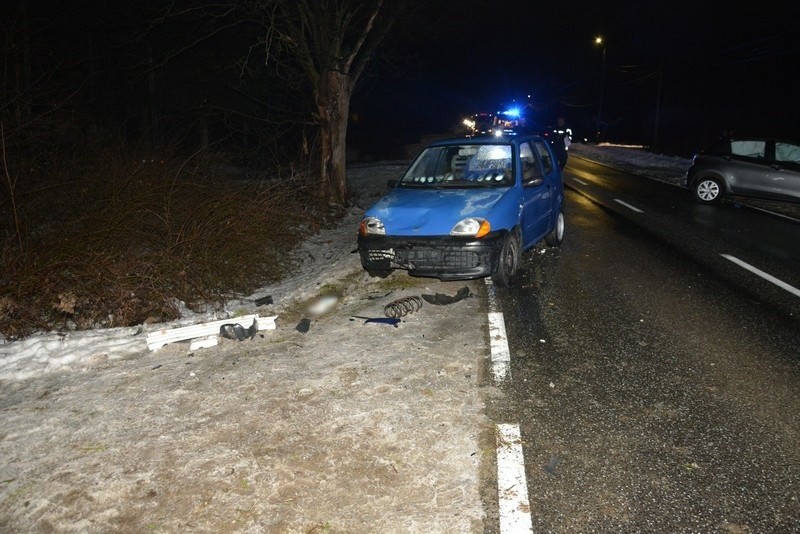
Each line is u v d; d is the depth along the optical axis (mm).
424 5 13188
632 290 6855
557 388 4336
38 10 14711
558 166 9156
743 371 4617
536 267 7961
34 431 3818
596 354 4969
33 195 7227
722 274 7594
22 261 5918
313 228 10695
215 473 3326
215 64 17188
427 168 7598
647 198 15609
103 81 16250
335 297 6652
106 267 6043
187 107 17141
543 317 5906
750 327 5609
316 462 3414
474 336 5379
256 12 11625
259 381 4469
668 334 5430
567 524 2895
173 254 6730
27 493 3186
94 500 3115
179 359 4961
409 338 5320
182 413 4008
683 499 3074
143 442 3656
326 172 12680
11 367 4789
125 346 5184
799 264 8148
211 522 2938
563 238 9742
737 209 13492
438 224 6293
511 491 3141
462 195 6766
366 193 16312
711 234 10445
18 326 5605
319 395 4223
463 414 3945
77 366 4859
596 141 49594
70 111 9070
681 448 3543
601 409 4020
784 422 3834
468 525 2889
